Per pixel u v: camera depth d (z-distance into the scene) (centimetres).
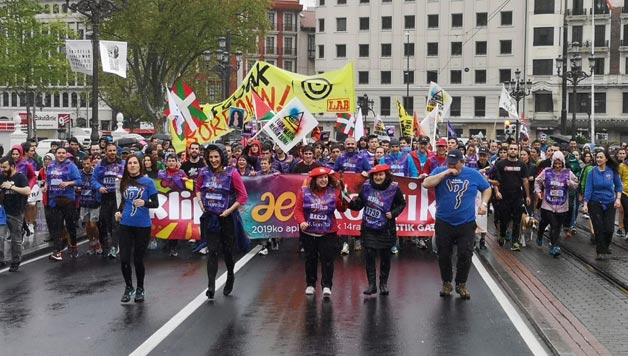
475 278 1153
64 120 5234
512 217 1432
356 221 1382
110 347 755
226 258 1006
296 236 1414
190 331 820
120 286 1086
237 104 1959
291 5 9638
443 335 802
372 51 8038
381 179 991
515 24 7462
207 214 994
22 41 4900
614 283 1096
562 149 1819
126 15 4206
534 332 816
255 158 1578
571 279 1127
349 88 1928
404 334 808
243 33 4656
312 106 1939
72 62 2055
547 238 1617
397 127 7944
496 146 2189
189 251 1436
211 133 1884
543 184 1401
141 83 4700
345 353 734
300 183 1416
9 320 874
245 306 946
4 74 4903
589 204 1321
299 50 9794
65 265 1275
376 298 1000
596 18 7206
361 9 8069
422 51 7850
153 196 980
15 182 1211
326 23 8200
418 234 1418
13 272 1206
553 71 7300
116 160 1324
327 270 1001
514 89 5247
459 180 988
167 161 1411
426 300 987
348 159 1458
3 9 4819
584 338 775
